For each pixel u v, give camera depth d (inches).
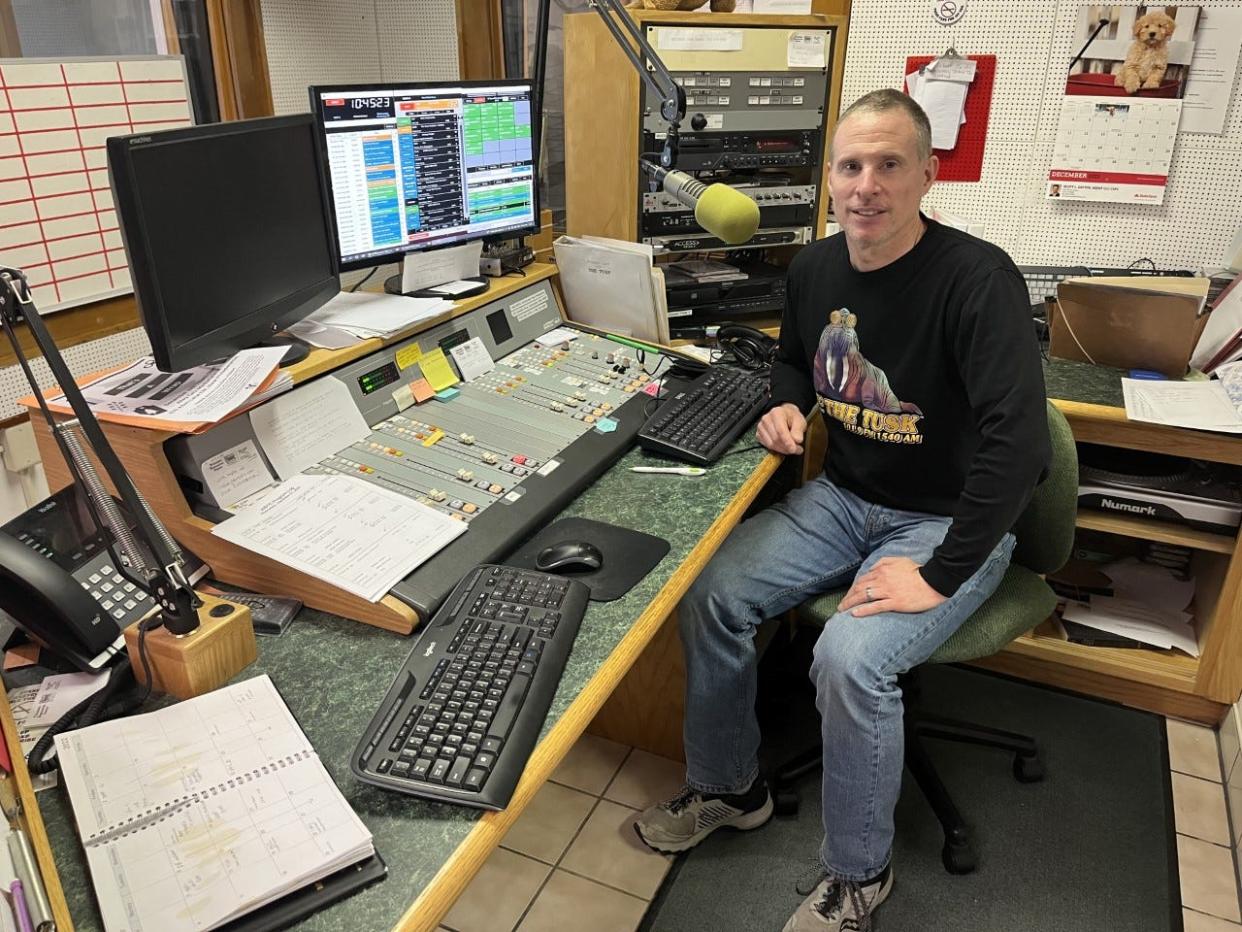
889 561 63.2
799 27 80.2
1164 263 92.2
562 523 56.3
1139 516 79.3
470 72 99.7
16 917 26.4
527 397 68.4
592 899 69.1
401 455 58.9
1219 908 67.8
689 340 84.0
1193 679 83.4
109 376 55.9
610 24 68.8
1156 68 85.8
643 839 73.4
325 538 49.7
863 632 59.9
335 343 61.0
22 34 69.4
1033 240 95.4
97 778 36.4
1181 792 78.2
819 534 69.9
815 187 87.2
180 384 53.5
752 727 70.6
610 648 45.2
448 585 47.9
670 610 49.3
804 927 63.3
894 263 63.8
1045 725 85.7
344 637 46.5
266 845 33.5
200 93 83.6
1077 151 90.4
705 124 79.8
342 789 37.3
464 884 34.0
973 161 94.1
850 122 60.8
